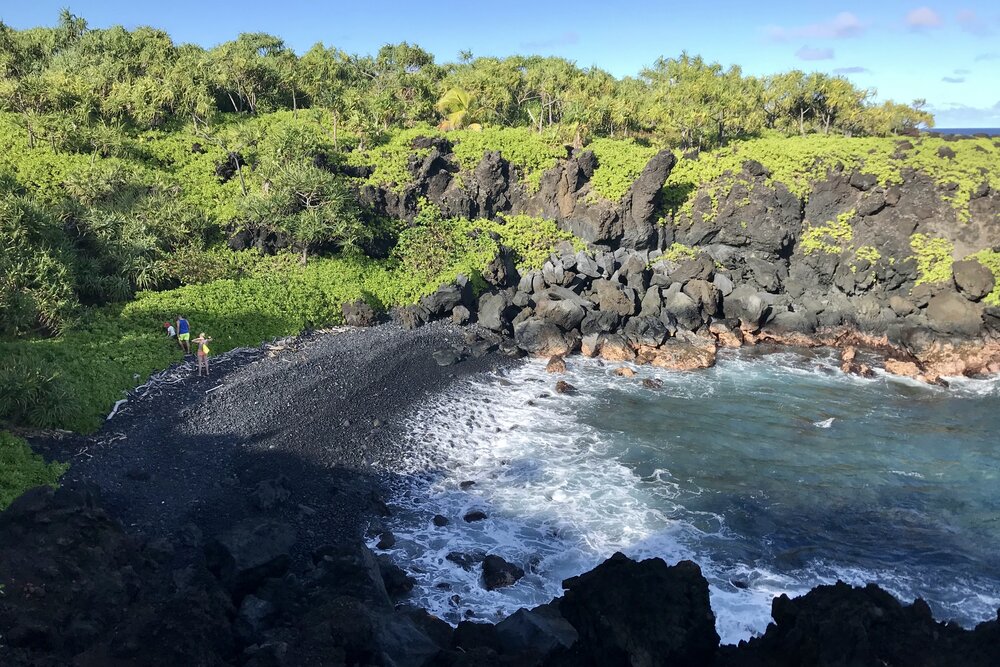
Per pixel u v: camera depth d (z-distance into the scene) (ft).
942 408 140.15
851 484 108.99
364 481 103.35
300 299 163.02
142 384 118.73
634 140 251.80
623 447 120.37
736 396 145.28
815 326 183.93
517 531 94.63
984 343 169.89
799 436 126.11
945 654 52.80
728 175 208.03
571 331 172.45
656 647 57.72
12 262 129.49
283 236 181.98
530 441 121.80
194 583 70.44
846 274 191.01
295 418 115.24
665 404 140.15
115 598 63.57
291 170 180.45
